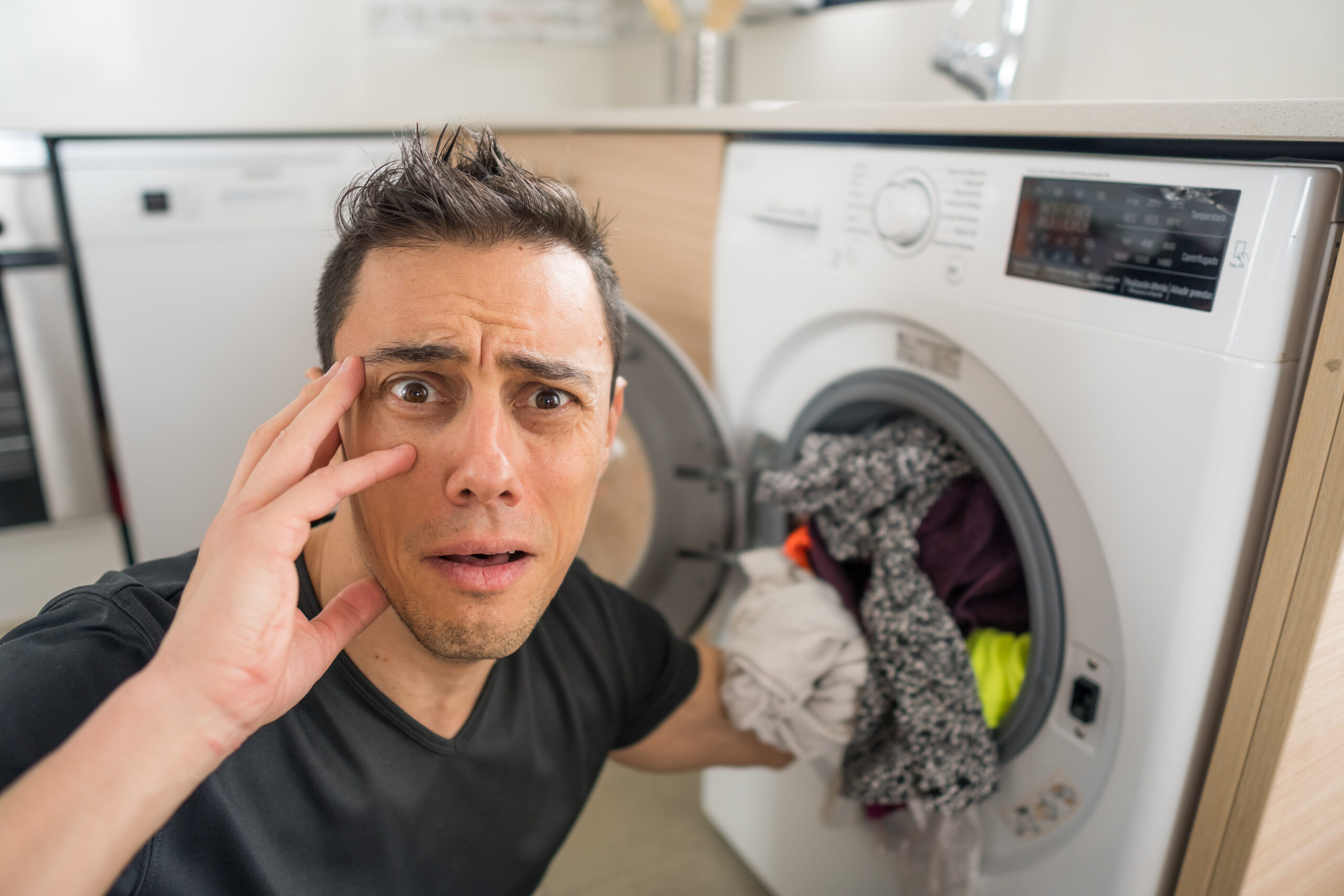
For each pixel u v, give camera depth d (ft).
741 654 2.57
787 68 5.32
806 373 2.95
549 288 1.49
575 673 2.18
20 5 5.53
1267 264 1.65
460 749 1.87
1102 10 3.46
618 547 3.65
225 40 6.11
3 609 4.84
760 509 3.27
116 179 4.33
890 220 2.43
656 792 4.11
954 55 3.42
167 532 4.93
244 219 4.66
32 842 1.07
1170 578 1.88
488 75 6.99
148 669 1.20
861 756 2.62
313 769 1.69
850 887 2.99
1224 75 3.07
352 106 6.61
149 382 4.66
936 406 2.42
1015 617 2.53
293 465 1.38
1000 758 2.43
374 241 1.48
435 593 1.50
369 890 1.81
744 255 3.08
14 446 4.53
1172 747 1.96
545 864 2.22
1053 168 2.02
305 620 1.51
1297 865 2.09
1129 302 1.88
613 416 1.88
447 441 1.46
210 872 1.58
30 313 4.36
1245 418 1.71
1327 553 1.66
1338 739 1.94
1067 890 2.27
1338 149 1.62
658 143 3.57
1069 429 2.04
